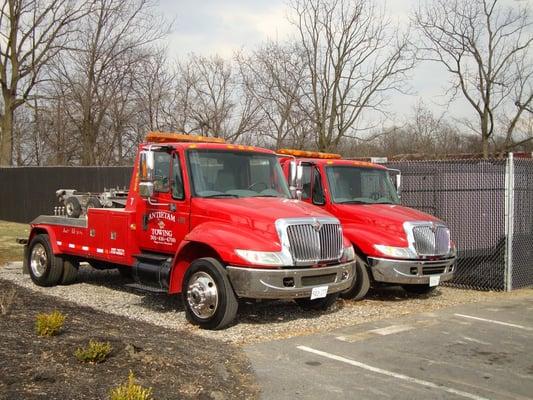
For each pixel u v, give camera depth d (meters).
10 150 30.31
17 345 5.46
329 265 7.89
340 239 8.12
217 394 5.06
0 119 32.28
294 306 9.26
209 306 7.53
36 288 10.66
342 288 8.06
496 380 5.84
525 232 11.71
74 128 37.34
